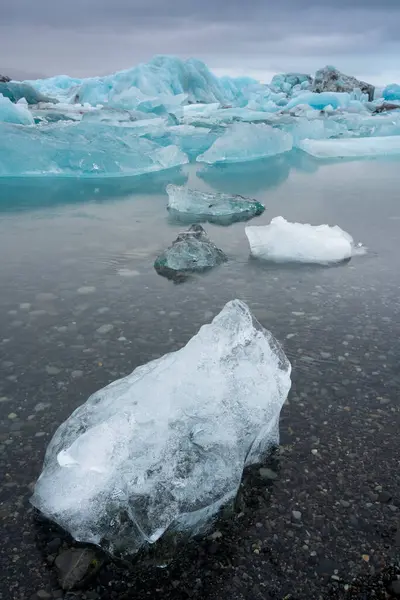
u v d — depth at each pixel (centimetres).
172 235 416
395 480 155
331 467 161
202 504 137
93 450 139
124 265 342
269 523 141
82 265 342
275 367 175
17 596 122
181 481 138
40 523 142
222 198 504
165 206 527
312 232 368
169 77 1652
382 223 444
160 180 688
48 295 291
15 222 459
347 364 217
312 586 125
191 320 261
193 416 151
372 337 241
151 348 233
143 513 133
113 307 275
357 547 134
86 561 129
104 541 134
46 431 177
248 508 146
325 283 308
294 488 153
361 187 616
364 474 158
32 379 207
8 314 266
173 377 159
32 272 329
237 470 146
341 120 1253
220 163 857
